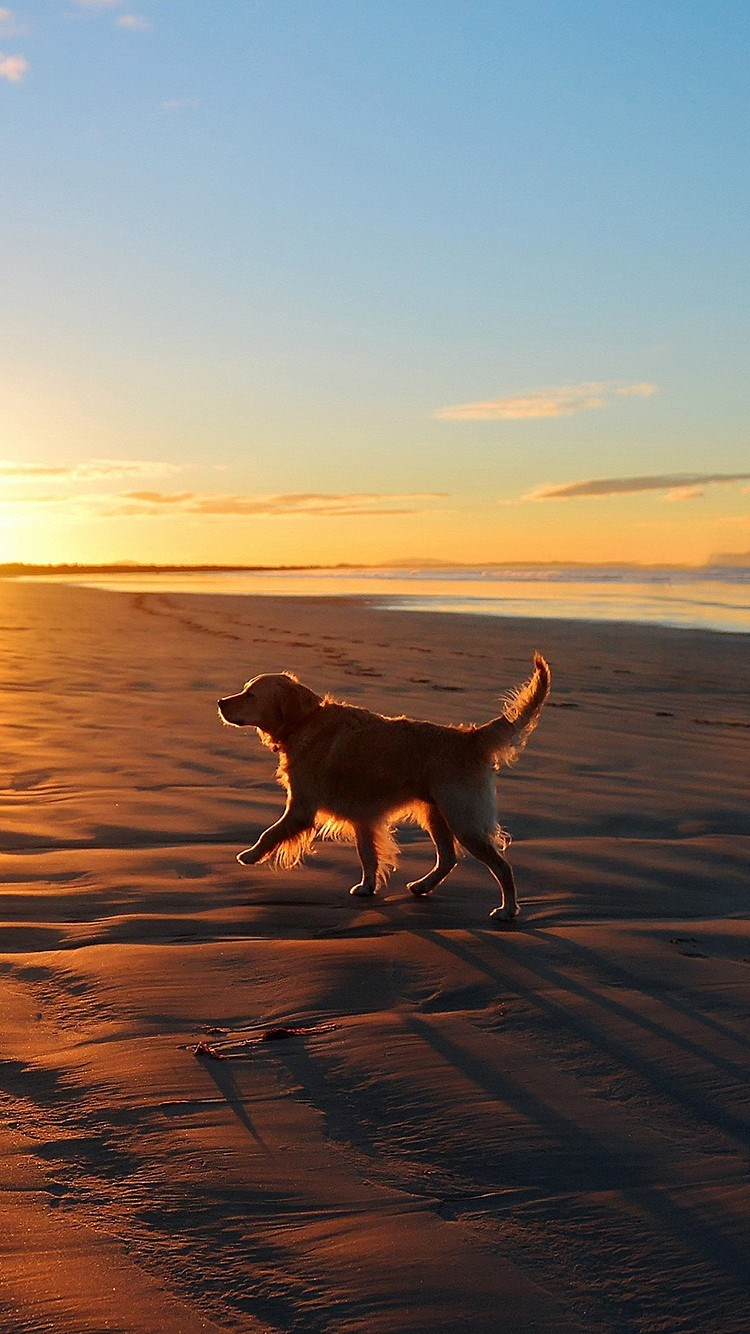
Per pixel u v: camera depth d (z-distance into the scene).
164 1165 3.29
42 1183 3.15
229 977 4.96
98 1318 2.55
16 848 7.09
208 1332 2.52
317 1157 3.38
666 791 9.17
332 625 29.31
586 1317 2.64
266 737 6.86
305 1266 2.80
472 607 38.31
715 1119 3.68
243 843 7.38
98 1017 4.46
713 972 5.10
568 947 5.48
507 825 8.12
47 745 10.34
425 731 6.50
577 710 14.05
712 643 24.31
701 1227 3.02
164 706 12.90
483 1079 3.96
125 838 7.39
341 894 6.55
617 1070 4.05
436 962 5.23
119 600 41.03
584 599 42.81
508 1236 2.96
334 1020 4.50
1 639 21.66
